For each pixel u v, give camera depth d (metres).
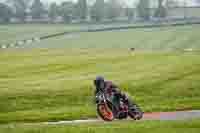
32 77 185.50
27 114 109.00
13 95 143.00
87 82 168.88
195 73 181.38
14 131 59.53
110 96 74.06
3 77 186.38
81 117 96.62
